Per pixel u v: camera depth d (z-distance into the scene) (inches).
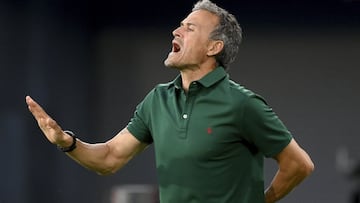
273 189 417.7
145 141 426.6
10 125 1267.2
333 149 1349.7
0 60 1264.8
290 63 1358.3
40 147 1288.1
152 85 1406.3
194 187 386.9
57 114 1330.0
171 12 1397.6
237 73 1369.3
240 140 390.6
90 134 1401.3
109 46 1407.5
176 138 390.0
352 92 1348.4
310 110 1357.0
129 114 1413.6
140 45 1408.7
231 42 410.9
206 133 384.2
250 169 396.5
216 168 386.0
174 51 406.0
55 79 1328.7
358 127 1347.2
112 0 1405.0
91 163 418.3
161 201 403.9
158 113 404.5
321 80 1354.6
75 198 1333.7
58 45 1333.7
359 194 1114.1
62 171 1314.0
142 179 1396.4
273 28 1362.0
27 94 1283.2
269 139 392.8
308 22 1357.0
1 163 1263.5
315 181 1346.0
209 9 410.3
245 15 1366.9
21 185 1268.5
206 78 392.5
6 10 1266.0
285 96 1360.7
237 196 391.5
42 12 1301.7
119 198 773.9
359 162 1120.2
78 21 1366.9
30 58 1286.9
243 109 384.8
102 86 1407.5
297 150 405.7
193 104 390.9
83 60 1378.0
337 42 1350.9
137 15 1405.0
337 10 1350.9
